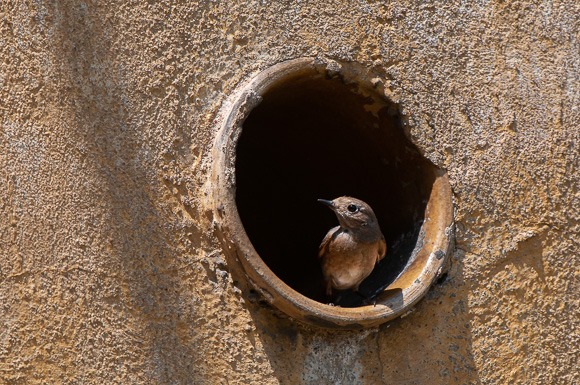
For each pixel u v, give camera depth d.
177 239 6.75
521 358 7.26
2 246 6.59
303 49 7.21
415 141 7.34
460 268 7.29
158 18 7.01
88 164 6.74
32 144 6.73
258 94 6.92
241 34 7.12
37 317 6.51
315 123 8.03
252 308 6.77
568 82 7.77
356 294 7.59
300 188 8.96
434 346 7.12
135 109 6.87
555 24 7.86
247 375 6.66
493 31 7.72
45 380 6.44
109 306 6.58
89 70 6.86
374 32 7.42
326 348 6.87
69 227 6.65
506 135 7.56
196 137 6.91
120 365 6.52
